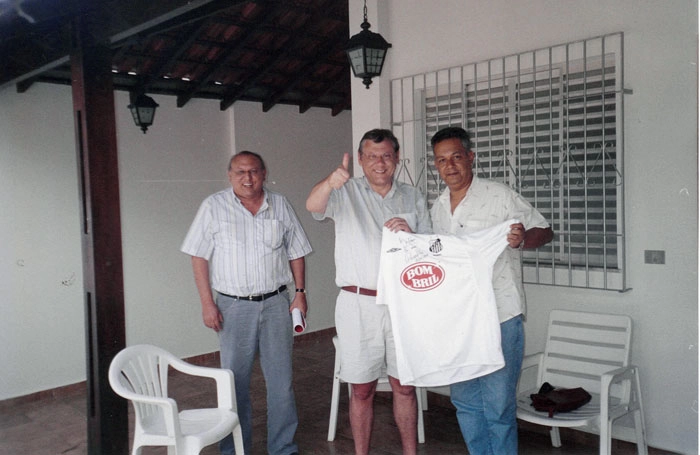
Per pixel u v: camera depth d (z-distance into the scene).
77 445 3.89
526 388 3.59
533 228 2.58
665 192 3.10
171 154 5.66
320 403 4.36
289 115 6.41
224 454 3.30
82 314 5.14
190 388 4.95
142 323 5.49
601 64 3.34
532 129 3.67
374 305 2.81
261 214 3.28
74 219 5.10
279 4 4.62
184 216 5.77
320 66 5.76
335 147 6.87
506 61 3.68
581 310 3.43
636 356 3.24
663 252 3.12
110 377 2.65
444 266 2.51
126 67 5.05
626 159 3.22
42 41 3.61
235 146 6.01
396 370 2.89
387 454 3.39
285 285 3.39
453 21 3.90
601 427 2.78
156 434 2.65
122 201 5.36
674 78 3.03
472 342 2.49
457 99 3.96
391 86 4.25
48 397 4.93
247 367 3.28
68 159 5.06
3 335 4.73
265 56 5.36
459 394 2.75
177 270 5.72
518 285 2.62
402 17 4.14
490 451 2.72
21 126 4.80
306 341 6.45
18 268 4.80
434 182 4.16
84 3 2.90
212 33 4.89
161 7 2.70
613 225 3.36
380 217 2.85
